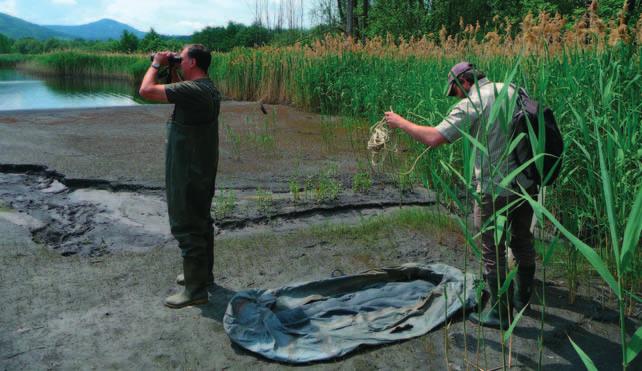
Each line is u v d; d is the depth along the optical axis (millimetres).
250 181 7246
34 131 10125
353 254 4875
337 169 7984
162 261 4609
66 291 3967
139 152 8625
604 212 4156
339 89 13547
